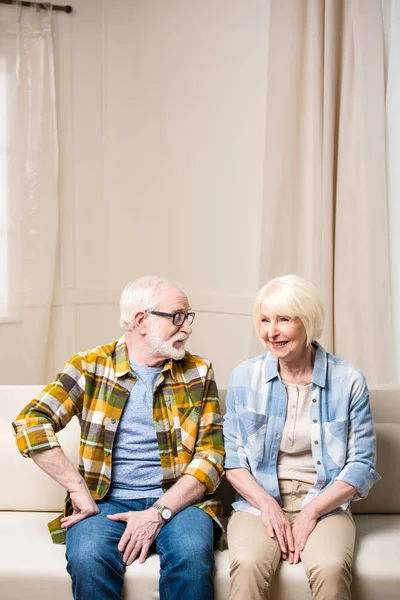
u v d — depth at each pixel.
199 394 2.24
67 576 1.96
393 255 3.58
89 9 4.85
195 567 1.92
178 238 4.75
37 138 4.59
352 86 3.61
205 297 4.61
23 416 2.11
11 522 2.26
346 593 1.88
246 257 4.37
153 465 2.18
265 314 2.13
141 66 4.85
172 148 4.74
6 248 4.54
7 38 4.47
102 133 5.00
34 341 4.64
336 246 3.71
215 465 2.15
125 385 2.21
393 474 2.34
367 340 3.61
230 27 4.39
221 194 4.49
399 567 1.97
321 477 2.13
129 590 1.96
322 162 3.73
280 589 1.95
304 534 2.00
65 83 4.75
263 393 2.19
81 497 2.07
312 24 3.73
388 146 3.55
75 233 4.88
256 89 4.26
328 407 2.16
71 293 4.86
